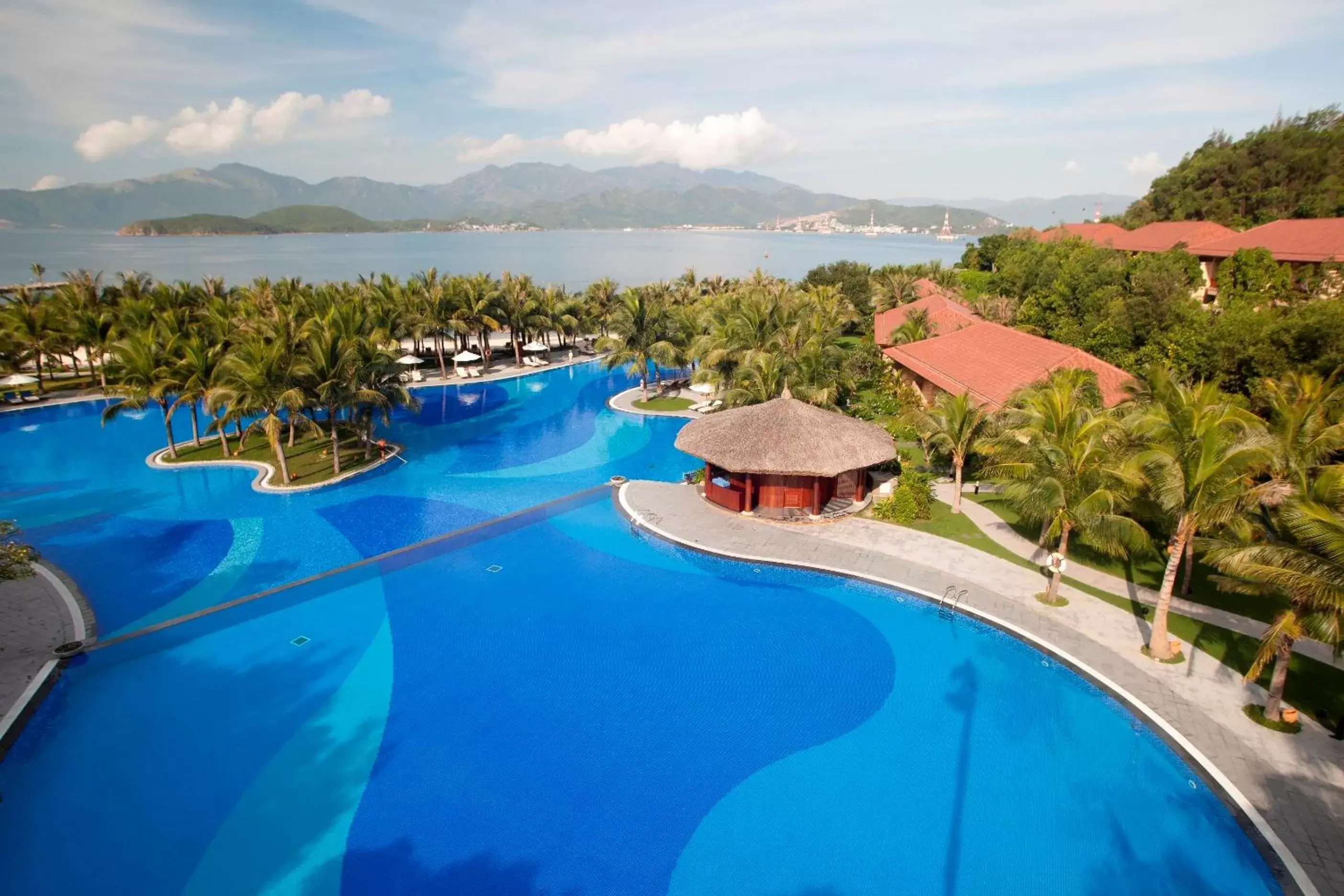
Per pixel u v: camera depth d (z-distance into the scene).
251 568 26.58
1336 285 43.53
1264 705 17.48
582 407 53.16
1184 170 98.38
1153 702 17.77
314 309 56.66
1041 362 36.97
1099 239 82.88
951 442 29.41
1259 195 82.75
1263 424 20.89
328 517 31.31
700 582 25.20
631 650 21.22
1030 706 18.58
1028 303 55.31
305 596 24.39
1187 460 17.55
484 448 42.38
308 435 43.47
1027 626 21.33
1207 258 62.97
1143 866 13.84
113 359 42.03
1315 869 13.12
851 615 22.98
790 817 15.10
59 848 14.36
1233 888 13.28
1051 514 21.45
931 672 20.08
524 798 15.63
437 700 19.03
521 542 28.59
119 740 17.45
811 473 28.17
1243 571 15.37
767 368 35.91
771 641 21.59
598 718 18.25
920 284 77.50
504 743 17.36
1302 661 19.34
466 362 67.19
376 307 58.62
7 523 20.86
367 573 26.02
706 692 19.30
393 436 45.19
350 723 18.08
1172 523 22.42
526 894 13.32
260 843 14.46
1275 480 19.17
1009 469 22.81
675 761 16.75
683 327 54.00
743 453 29.20
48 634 21.83
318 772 16.44
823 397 34.97
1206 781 15.44
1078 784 15.95
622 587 24.92
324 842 14.48
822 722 18.12
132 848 14.35
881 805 15.40
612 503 32.75
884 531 28.55
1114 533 20.05
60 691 19.31
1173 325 39.56
